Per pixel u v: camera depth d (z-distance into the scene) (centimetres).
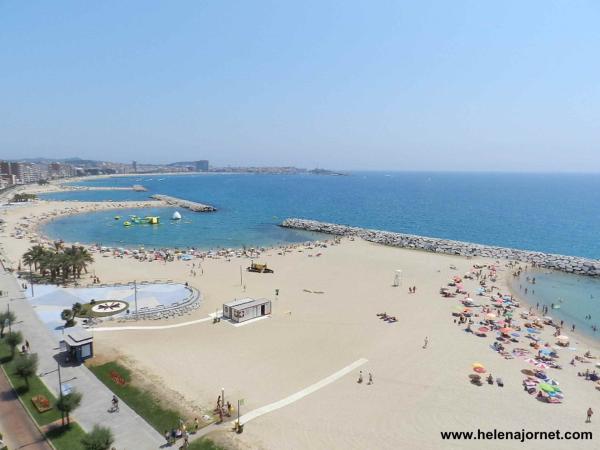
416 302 7906
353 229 16825
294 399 4338
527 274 10769
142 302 7300
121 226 17962
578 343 6353
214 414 3997
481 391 4619
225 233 16812
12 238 13638
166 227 18038
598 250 14700
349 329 6431
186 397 4297
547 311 8038
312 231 17512
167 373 4809
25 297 7438
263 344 5778
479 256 12519
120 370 4809
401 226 19775
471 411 4209
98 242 14438
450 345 5891
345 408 4191
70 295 7600
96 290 7956
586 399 4544
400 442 3659
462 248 13288
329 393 4484
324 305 7612
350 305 7644
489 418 4091
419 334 6288
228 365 5094
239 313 6619
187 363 5103
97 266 10338
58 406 3647
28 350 5272
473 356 5547
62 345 5425
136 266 10494
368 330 6406
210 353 5428
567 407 4350
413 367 5175
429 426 3925
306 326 6525
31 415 3841
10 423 3719
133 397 4250
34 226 16938
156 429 3728
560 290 9550
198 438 3606
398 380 4828
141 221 18975
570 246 15375
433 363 5303
